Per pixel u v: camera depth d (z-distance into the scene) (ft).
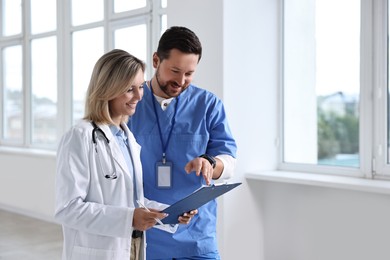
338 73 10.74
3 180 20.38
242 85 10.99
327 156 11.08
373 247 9.70
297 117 11.57
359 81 10.30
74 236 5.22
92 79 5.23
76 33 18.48
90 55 17.93
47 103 20.03
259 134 11.43
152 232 6.15
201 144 6.30
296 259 11.02
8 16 21.89
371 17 9.97
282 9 11.64
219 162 6.07
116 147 5.32
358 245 9.93
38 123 20.58
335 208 10.27
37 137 20.71
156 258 6.17
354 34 10.41
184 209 5.09
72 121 18.78
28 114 20.86
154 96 6.30
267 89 11.54
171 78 5.77
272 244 11.47
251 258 11.39
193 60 5.69
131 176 5.44
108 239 5.18
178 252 6.17
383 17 9.81
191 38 5.63
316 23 11.08
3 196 20.43
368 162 10.15
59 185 5.02
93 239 5.17
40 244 15.02
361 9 10.12
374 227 9.66
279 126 11.79
